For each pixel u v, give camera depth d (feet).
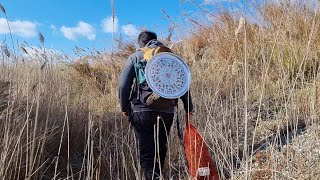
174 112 11.76
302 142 11.55
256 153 12.01
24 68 16.71
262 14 18.44
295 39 16.80
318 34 16.57
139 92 11.28
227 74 17.26
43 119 12.99
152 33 12.06
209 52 21.76
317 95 13.21
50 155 12.28
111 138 14.01
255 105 14.80
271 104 14.60
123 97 11.43
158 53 11.12
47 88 15.92
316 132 11.55
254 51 17.67
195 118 13.87
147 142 11.35
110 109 17.34
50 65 18.88
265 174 10.50
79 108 15.55
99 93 20.74
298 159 10.46
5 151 10.14
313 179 9.61
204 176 10.80
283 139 12.37
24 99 13.52
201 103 14.74
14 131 11.27
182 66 11.19
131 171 11.89
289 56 16.02
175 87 11.01
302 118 13.08
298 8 17.83
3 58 15.42
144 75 11.12
